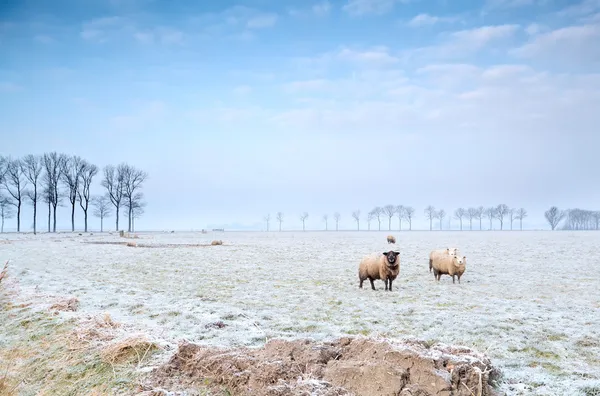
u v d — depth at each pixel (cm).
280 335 956
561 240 5794
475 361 628
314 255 3241
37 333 924
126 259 2806
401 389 555
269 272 2181
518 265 2539
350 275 2086
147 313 1180
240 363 657
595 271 2219
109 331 902
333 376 601
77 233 8700
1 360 810
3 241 4959
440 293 1570
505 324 1054
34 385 713
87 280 1834
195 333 959
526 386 648
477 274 2144
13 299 1269
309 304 1350
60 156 8881
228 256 3088
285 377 607
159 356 756
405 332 1005
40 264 2441
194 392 612
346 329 1023
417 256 3181
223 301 1398
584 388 641
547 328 1021
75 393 670
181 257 2984
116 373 704
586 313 1202
